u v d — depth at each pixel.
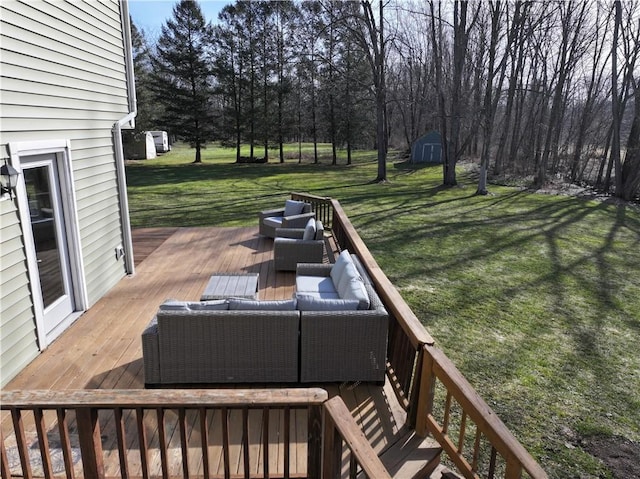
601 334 5.33
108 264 5.50
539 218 12.15
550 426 3.62
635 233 10.62
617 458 3.27
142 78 28.22
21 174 3.64
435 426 2.68
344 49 25.55
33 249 3.81
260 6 26.72
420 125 36.28
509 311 5.93
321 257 6.18
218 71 27.83
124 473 2.04
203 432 2.04
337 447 1.97
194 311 3.28
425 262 8.03
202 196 15.51
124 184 5.80
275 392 2.04
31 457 2.60
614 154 16.83
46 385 3.40
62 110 4.31
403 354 3.20
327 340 3.34
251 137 29.38
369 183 19.78
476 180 20.66
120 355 3.87
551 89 21.67
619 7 15.21
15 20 3.52
